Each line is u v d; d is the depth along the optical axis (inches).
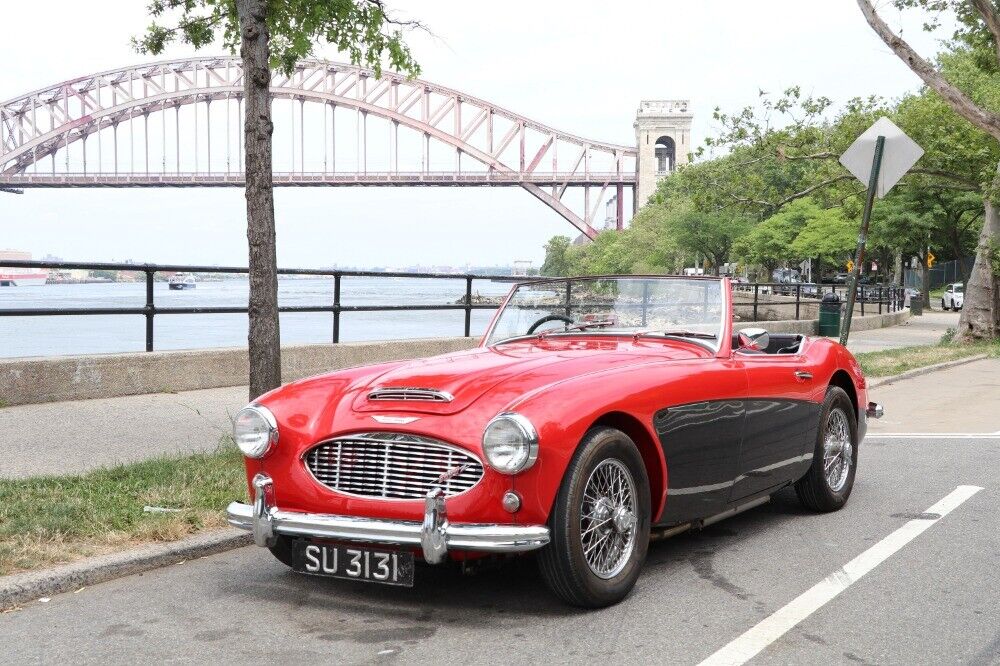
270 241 255.3
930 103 933.8
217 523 197.3
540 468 139.2
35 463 252.7
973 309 856.3
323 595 160.7
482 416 143.6
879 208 1772.9
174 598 159.3
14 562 166.9
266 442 152.1
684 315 193.9
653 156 6983.3
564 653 132.9
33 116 7372.1
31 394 356.5
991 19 689.6
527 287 209.6
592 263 5753.0
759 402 190.1
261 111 252.7
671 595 159.8
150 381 391.5
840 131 913.5
